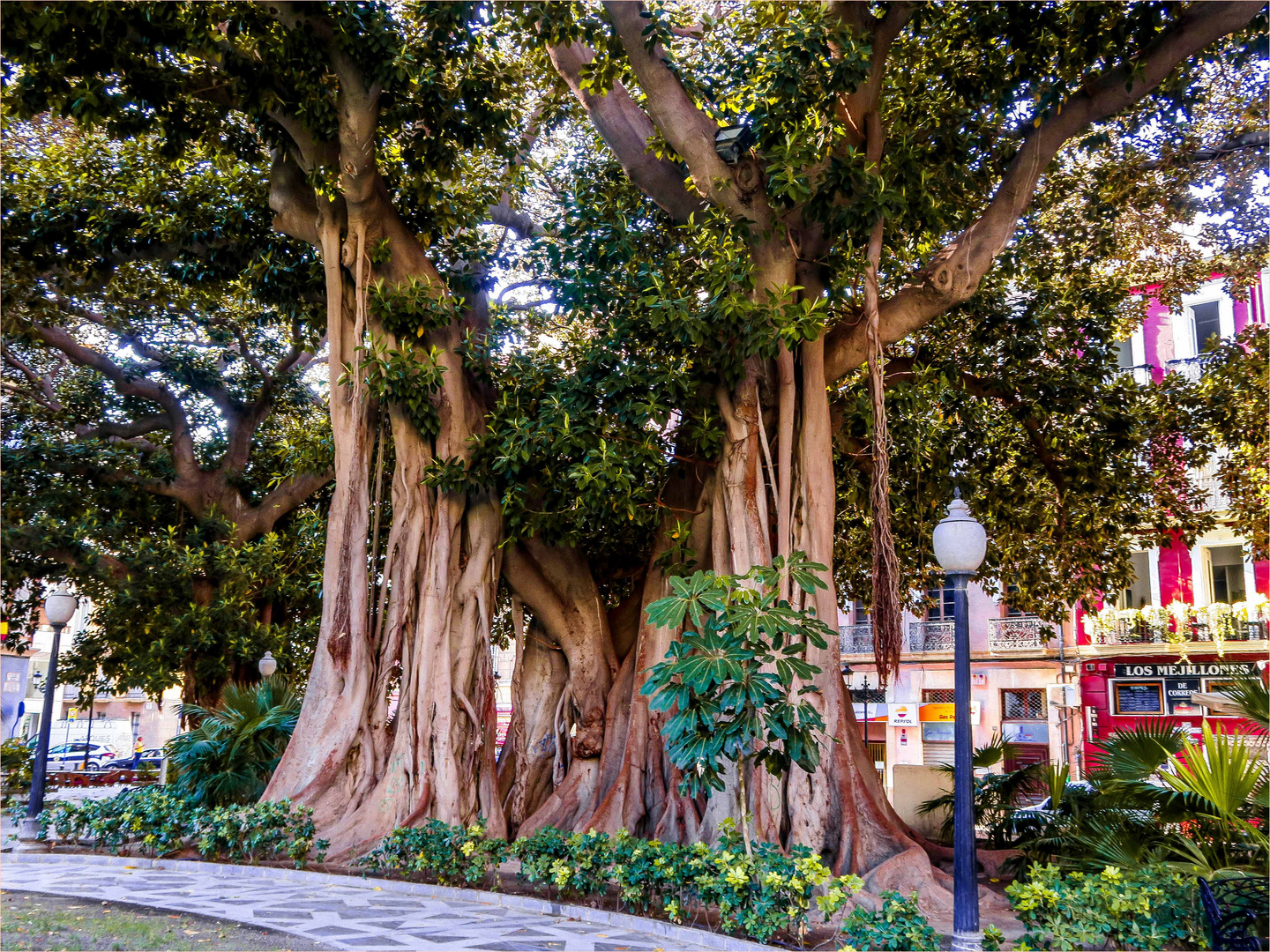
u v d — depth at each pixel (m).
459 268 15.26
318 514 21.52
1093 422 15.94
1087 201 15.99
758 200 11.84
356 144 12.20
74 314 19.05
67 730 43.94
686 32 13.98
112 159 16.14
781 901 7.76
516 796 13.40
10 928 6.85
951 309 15.27
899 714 29.44
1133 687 25.80
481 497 13.49
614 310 12.63
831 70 10.76
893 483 16.45
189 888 9.65
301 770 12.25
